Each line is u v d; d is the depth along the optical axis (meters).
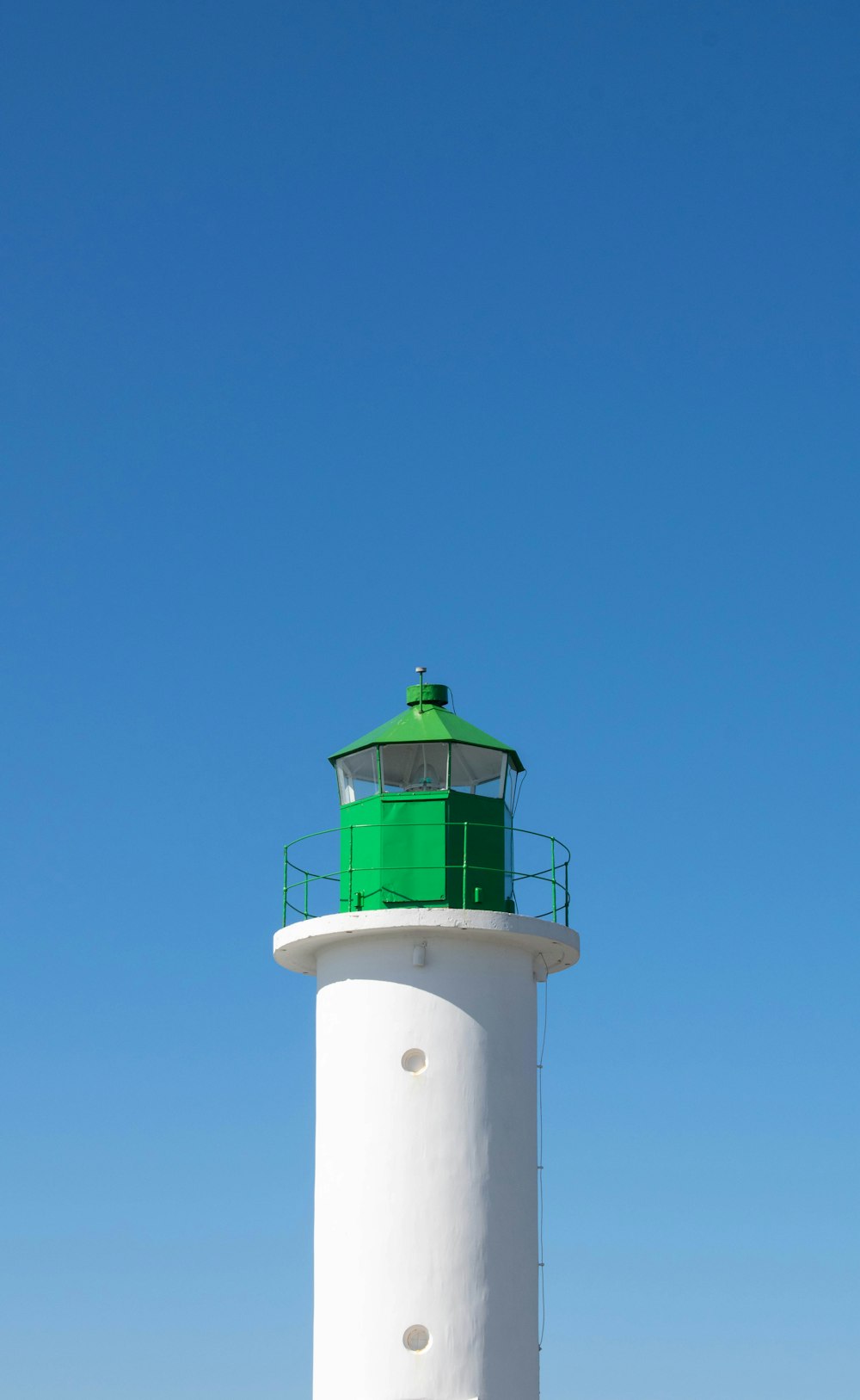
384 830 25.16
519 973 25.31
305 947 25.58
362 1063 24.53
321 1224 24.61
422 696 26.38
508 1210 24.31
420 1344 23.48
